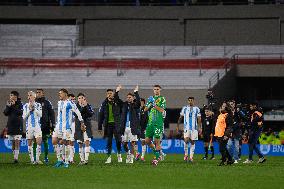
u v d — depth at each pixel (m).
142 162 68.31
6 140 99.38
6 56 142.25
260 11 143.12
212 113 80.31
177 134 108.81
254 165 63.31
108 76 133.75
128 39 146.12
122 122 66.00
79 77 134.00
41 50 144.50
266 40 143.38
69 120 57.69
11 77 134.50
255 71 131.00
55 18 146.88
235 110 68.75
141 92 124.44
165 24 146.00
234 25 144.38
